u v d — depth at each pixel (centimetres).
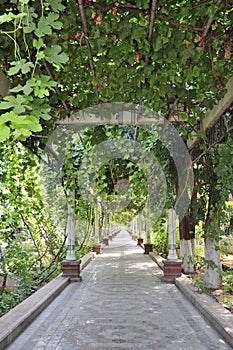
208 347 394
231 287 664
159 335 438
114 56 327
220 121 474
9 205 724
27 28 199
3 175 701
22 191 755
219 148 464
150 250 1475
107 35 306
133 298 649
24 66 196
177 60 321
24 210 767
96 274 945
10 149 659
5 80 321
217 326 448
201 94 379
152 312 548
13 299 604
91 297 661
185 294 661
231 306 557
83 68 367
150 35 288
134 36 292
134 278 874
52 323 490
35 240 850
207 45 322
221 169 474
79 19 284
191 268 903
